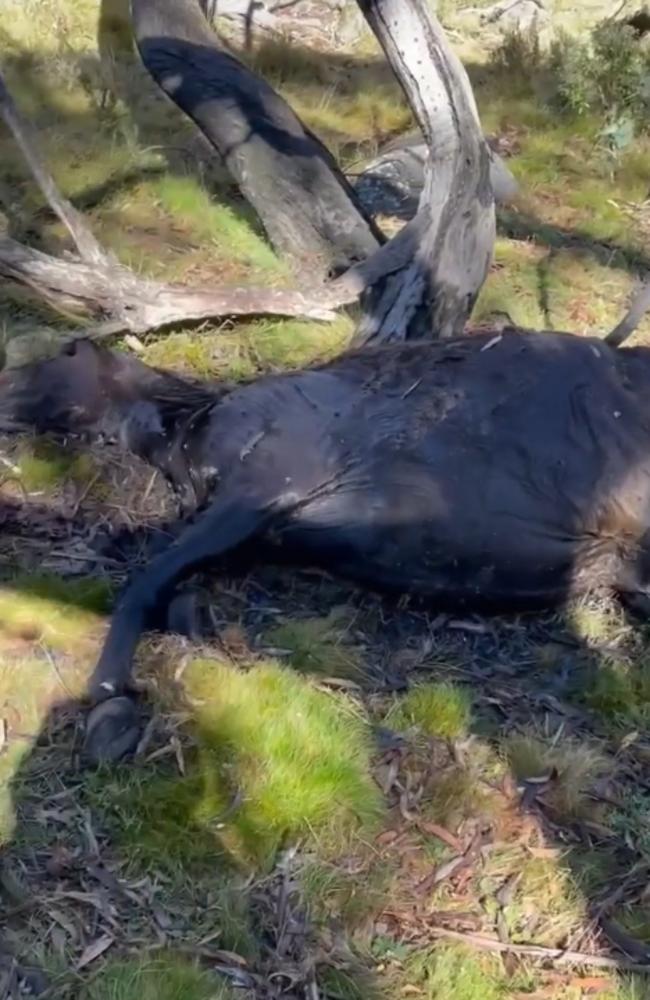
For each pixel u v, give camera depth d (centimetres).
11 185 1027
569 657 634
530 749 564
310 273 939
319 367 679
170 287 843
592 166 1209
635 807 550
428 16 864
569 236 1071
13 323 838
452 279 868
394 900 499
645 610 653
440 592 637
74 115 1173
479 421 636
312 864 503
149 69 1058
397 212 1077
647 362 680
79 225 834
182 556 605
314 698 570
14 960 453
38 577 623
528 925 497
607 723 597
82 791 516
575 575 646
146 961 456
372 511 623
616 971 482
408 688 598
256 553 636
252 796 522
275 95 1031
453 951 480
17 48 1288
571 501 630
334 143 1200
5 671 564
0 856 489
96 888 483
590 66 1325
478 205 874
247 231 996
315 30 1523
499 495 625
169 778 525
